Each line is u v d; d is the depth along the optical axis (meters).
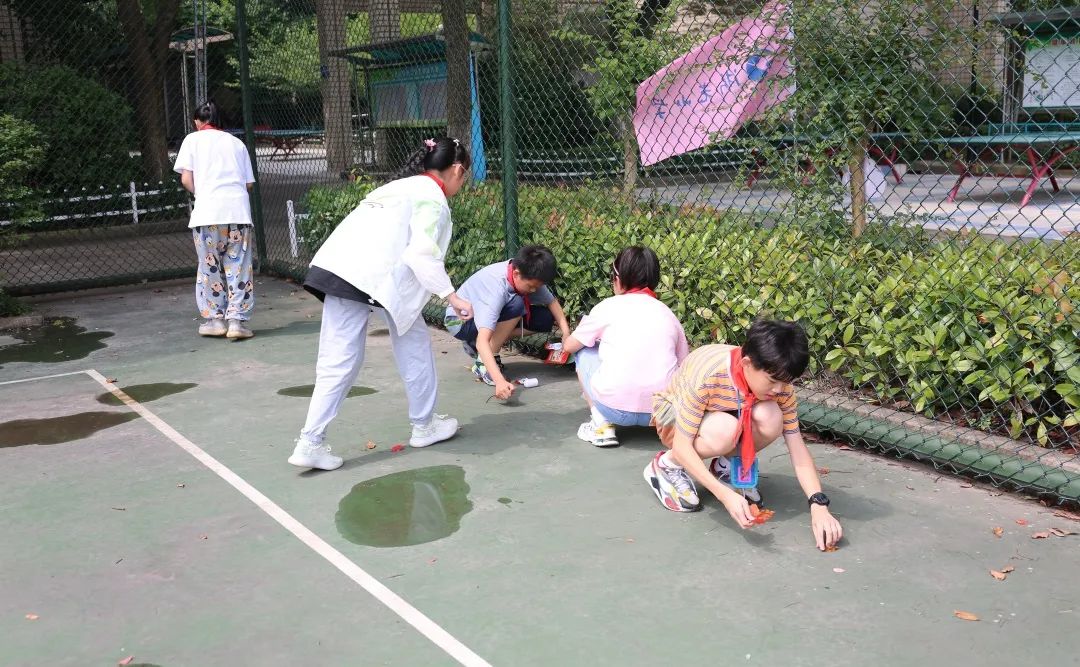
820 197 4.97
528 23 5.91
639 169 5.71
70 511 3.76
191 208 12.85
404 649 2.71
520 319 5.31
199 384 5.57
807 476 3.35
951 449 3.84
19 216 7.91
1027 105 4.95
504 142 5.83
